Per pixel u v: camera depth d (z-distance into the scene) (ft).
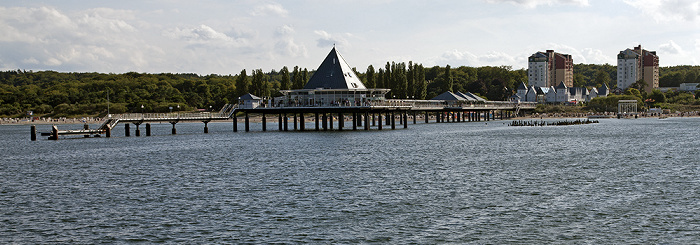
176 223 113.70
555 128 456.45
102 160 221.05
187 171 184.85
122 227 111.34
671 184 150.30
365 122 392.06
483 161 207.41
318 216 117.80
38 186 158.81
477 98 638.12
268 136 343.67
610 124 538.06
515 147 266.36
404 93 622.54
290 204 129.18
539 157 220.84
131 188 153.07
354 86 386.73
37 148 282.97
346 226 110.32
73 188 154.40
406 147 262.88
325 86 381.60
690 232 103.55
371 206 126.41
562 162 203.21
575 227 107.86
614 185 149.89
